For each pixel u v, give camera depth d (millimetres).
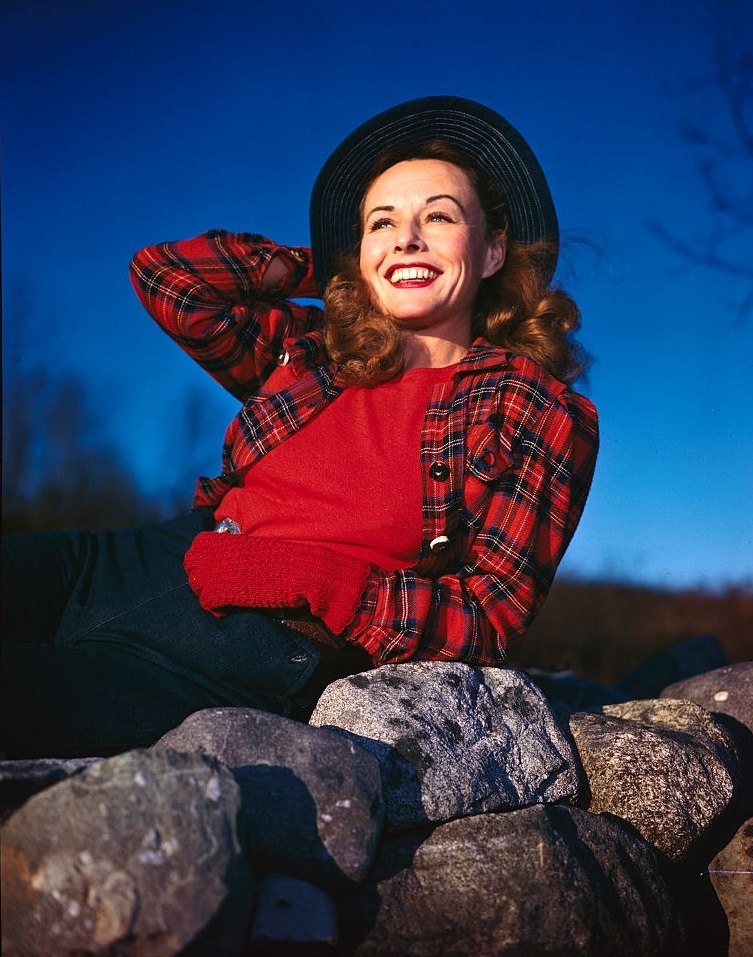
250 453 2016
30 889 1223
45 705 1629
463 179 2232
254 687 1807
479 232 2221
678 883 1912
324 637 1846
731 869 1946
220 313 2244
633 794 1851
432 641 1841
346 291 2176
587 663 4449
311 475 1933
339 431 1989
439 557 1941
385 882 1533
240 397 2348
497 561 1933
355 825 1492
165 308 2256
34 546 1900
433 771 1644
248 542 1821
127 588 1896
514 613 1922
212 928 1230
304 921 1338
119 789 1278
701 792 1883
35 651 1680
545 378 2084
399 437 1967
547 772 1793
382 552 1906
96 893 1199
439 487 1914
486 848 1564
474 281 2205
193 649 1788
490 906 1516
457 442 1955
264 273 2316
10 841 1269
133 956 1194
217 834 1276
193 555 1842
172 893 1215
